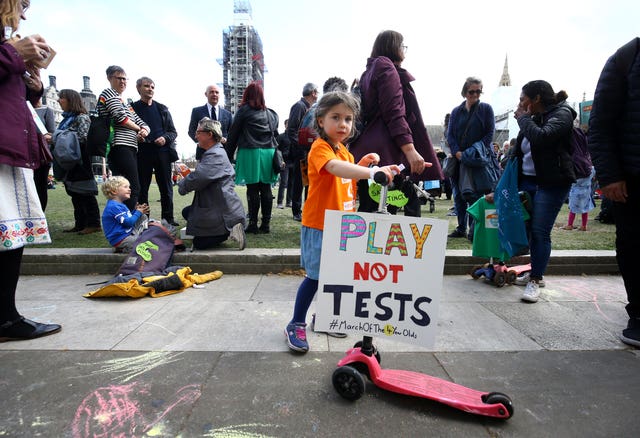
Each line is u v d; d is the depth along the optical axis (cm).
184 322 268
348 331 188
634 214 244
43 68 230
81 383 190
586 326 270
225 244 456
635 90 232
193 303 307
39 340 237
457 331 259
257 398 178
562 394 186
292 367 208
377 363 188
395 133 254
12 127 213
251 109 488
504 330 262
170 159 548
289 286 354
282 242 470
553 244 495
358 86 293
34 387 185
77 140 488
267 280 373
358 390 173
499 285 360
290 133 593
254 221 527
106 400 176
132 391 183
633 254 245
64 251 395
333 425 160
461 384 194
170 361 213
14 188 226
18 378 193
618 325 273
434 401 178
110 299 314
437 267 179
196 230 412
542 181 320
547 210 322
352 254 186
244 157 500
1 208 217
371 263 185
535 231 327
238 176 508
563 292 347
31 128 226
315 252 221
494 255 364
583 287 362
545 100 325
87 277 376
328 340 244
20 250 238
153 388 186
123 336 244
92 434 153
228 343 236
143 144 523
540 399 182
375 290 185
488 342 243
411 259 182
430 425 162
